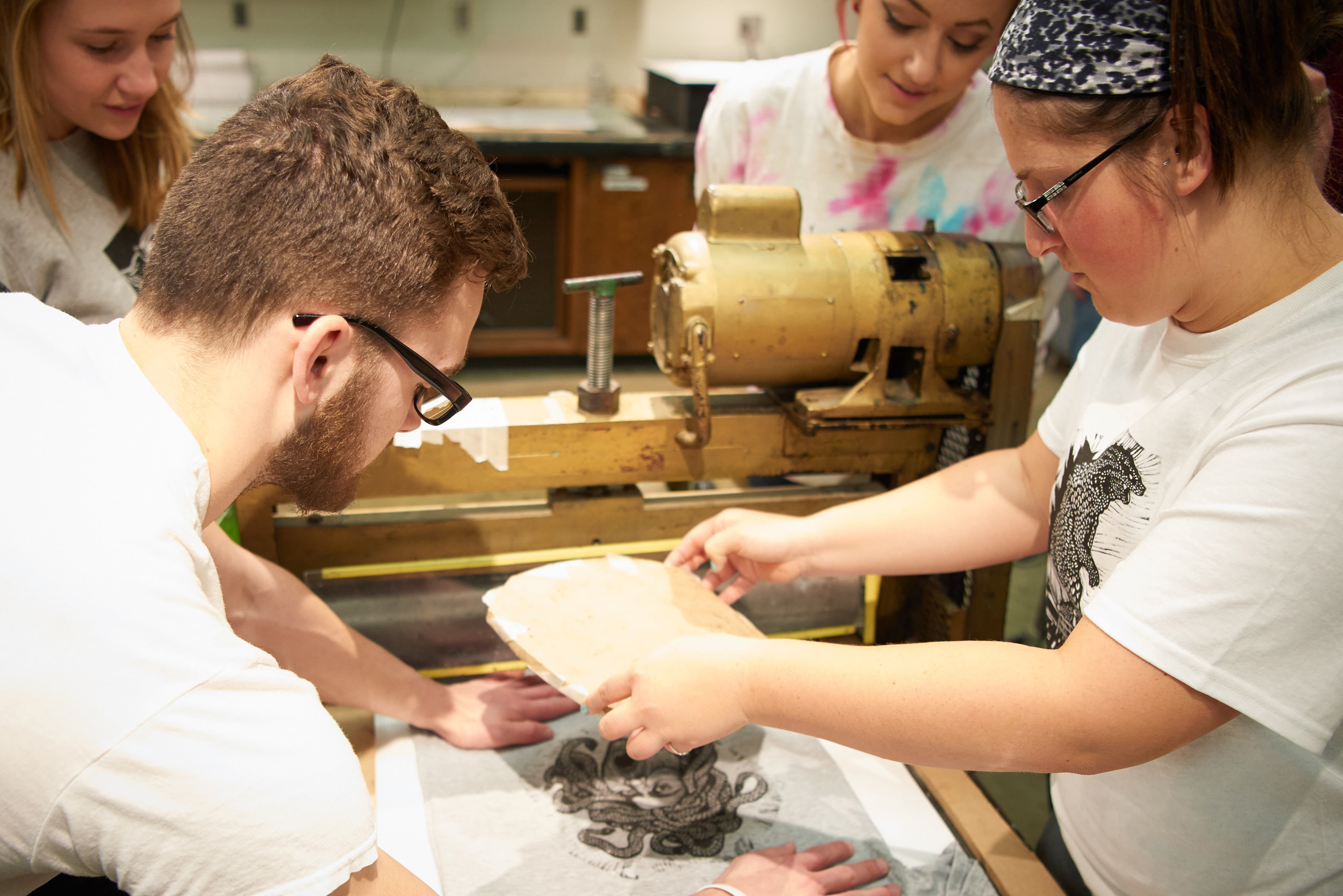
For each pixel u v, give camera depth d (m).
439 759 0.96
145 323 0.59
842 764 0.99
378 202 0.58
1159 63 0.56
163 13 1.05
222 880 0.51
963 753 0.64
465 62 3.66
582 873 0.84
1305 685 0.57
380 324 0.60
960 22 1.23
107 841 0.50
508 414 1.08
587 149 2.93
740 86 1.63
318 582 1.04
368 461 0.67
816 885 0.80
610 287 1.04
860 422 1.10
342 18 3.50
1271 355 0.62
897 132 1.54
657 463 1.11
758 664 0.71
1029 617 2.22
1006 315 1.09
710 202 1.04
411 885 0.61
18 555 0.49
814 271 1.04
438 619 1.06
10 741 0.48
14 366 0.56
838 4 1.54
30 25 1.01
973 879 0.85
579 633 0.90
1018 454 0.96
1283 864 0.70
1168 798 0.72
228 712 0.51
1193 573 0.58
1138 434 0.71
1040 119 0.60
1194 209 0.59
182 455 0.56
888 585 1.20
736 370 1.07
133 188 1.21
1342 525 0.54
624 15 3.68
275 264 0.56
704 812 0.91
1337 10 0.55
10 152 1.09
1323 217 0.61
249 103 0.60
